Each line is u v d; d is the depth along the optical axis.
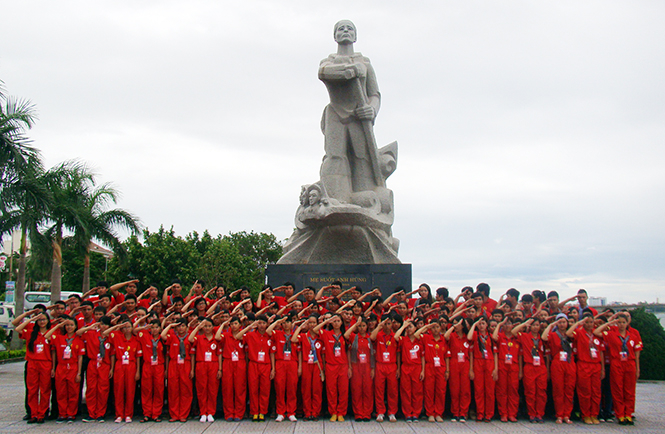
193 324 9.36
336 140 14.63
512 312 9.58
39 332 9.13
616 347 9.28
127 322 9.09
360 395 9.08
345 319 9.47
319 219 13.38
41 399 8.91
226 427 8.48
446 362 9.27
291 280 13.51
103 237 24.62
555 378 9.15
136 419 9.18
